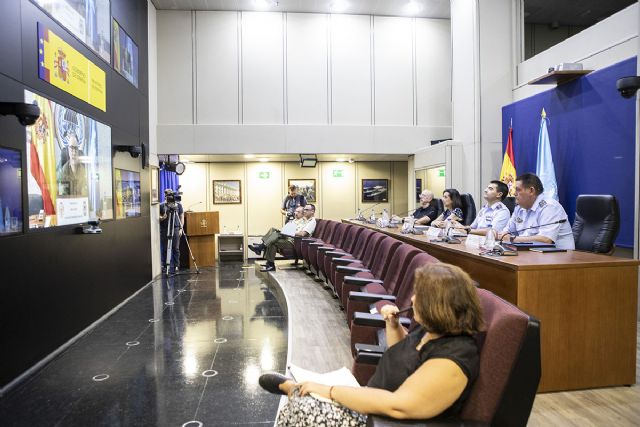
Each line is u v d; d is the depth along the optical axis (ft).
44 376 10.50
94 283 14.83
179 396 9.30
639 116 14.17
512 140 21.43
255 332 13.69
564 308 8.22
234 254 30.81
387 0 26.99
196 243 27.43
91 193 14.62
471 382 4.30
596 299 8.30
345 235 18.04
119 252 17.44
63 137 12.60
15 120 10.26
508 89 22.63
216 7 27.63
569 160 17.57
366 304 10.16
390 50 29.19
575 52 18.16
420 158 28.07
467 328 4.46
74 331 13.21
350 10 28.32
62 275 12.53
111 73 16.94
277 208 32.30
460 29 24.30
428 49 29.50
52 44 12.09
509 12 22.62
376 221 22.97
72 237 13.20
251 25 28.30
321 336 12.00
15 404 9.05
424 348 4.67
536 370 4.37
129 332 13.87
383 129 28.91
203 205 31.83
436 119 29.50
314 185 32.53
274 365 10.97
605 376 8.38
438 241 12.92
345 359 10.38
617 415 7.41
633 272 8.39
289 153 28.30
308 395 4.84
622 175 14.99
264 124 28.27
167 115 27.71
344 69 28.84
